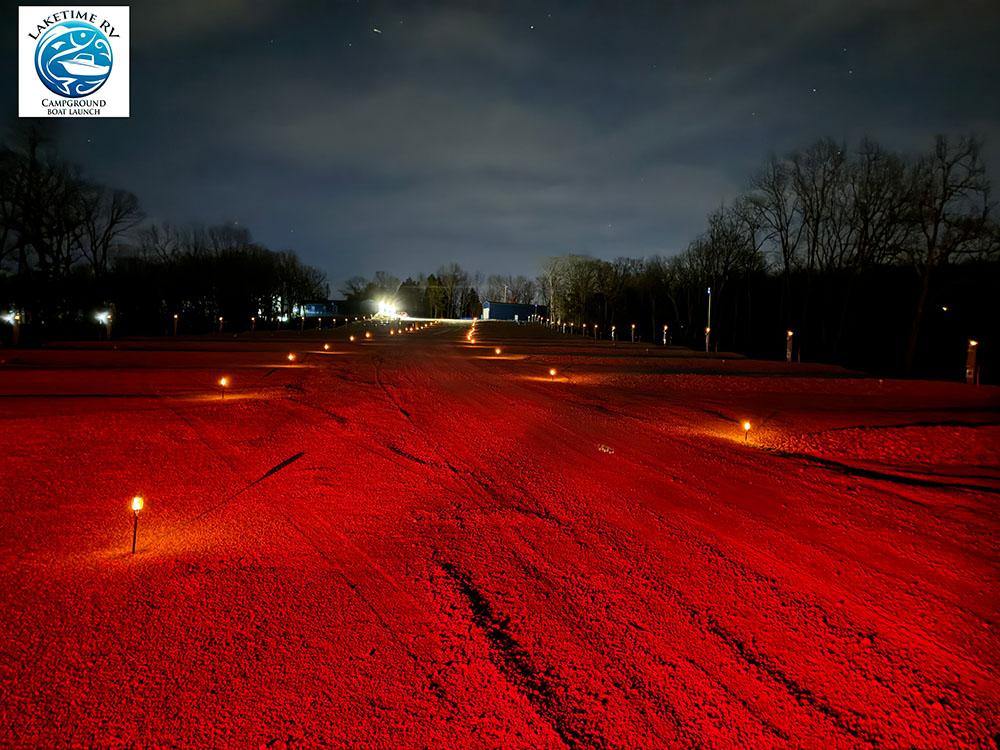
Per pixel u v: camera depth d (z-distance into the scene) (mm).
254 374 20828
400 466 9180
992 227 30672
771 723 3641
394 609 4832
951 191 31125
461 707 3691
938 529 7059
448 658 4191
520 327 94562
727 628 4719
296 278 94438
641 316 76688
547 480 8664
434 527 6664
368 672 4000
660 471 9359
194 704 3623
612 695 3859
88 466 8648
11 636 4250
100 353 28828
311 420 12617
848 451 11305
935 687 4047
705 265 59625
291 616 4668
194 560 5613
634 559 5984
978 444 11914
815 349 46812
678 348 49250
